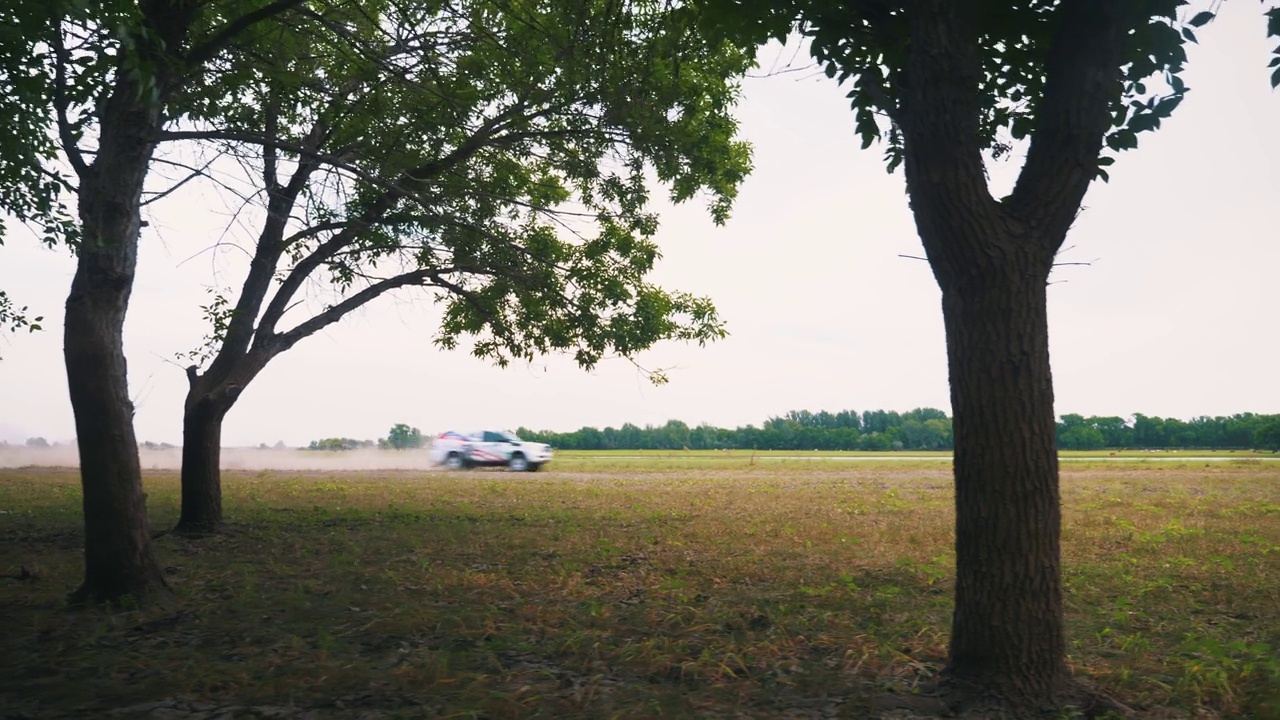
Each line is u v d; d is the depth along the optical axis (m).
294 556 11.25
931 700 5.18
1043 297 5.18
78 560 10.63
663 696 5.37
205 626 7.15
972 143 5.09
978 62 5.15
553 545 12.39
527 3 11.43
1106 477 32.38
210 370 13.56
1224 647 6.21
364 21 10.83
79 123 8.95
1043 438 5.12
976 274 5.11
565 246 15.15
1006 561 5.09
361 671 5.81
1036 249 5.14
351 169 9.59
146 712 5.02
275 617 7.53
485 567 10.35
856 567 10.41
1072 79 5.16
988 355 5.11
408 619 7.32
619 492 23.66
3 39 6.78
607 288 14.01
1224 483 28.11
